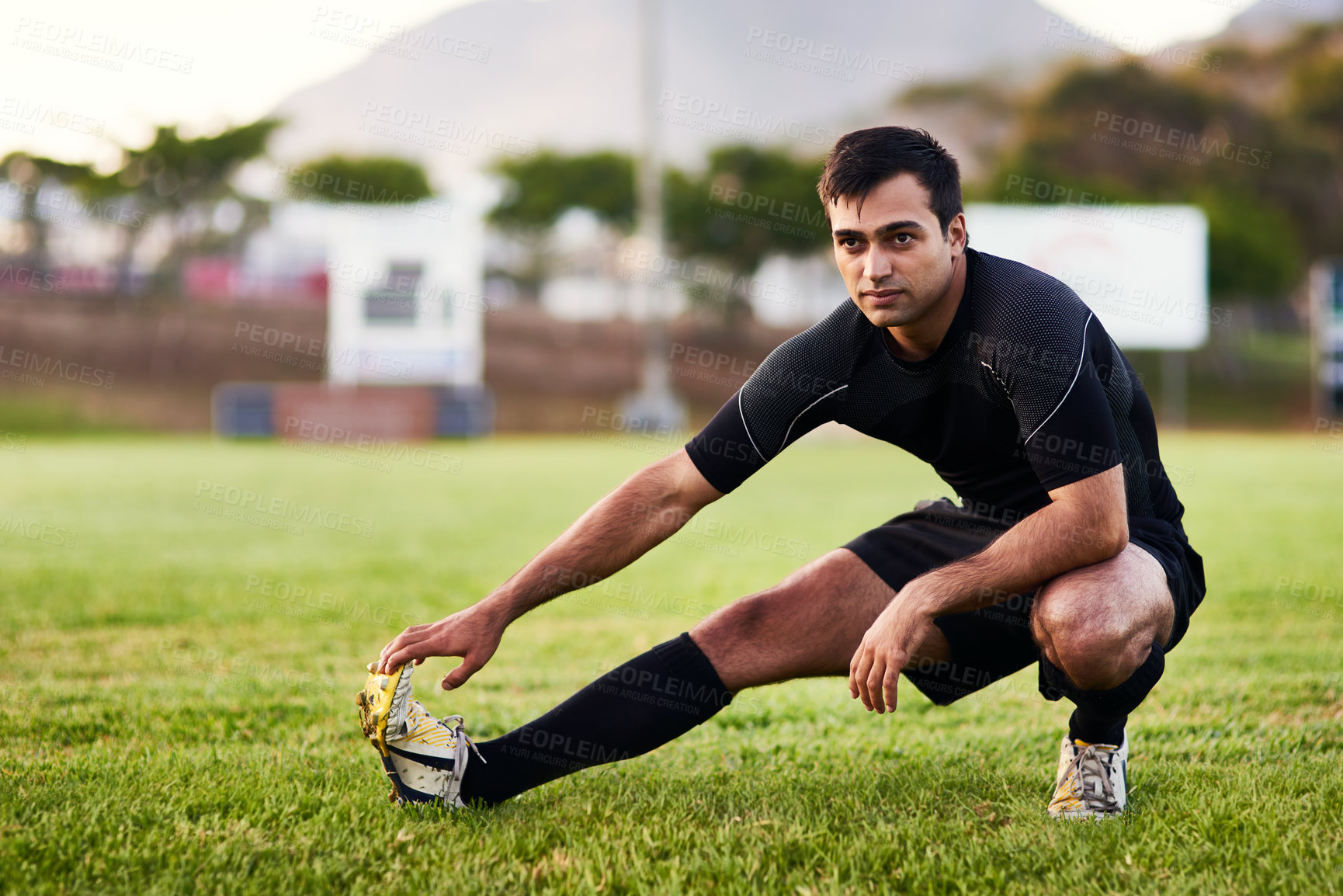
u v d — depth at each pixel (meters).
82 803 1.86
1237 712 2.63
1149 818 1.83
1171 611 1.76
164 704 2.70
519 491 9.30
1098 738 1.90
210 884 1.56
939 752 2.38
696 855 1.67
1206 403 24.00
